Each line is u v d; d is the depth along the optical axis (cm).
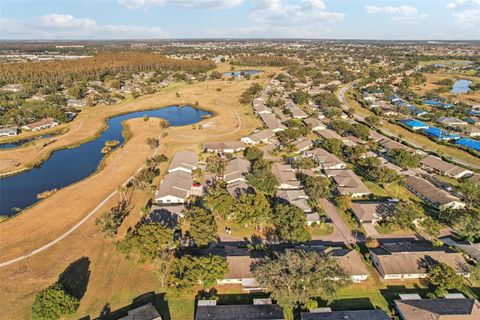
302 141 15075
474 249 7850
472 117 19438
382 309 6450
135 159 13650
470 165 13175
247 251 7756
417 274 7144
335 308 6462
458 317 5909
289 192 10400
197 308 6194
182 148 14888
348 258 7394
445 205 9712
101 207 10025
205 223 8131
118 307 6462
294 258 6744
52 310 5903
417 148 14775
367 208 9438
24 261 7738
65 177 12488
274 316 5966
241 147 14600
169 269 7150
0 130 16888
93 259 7800
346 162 13400
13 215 9794
